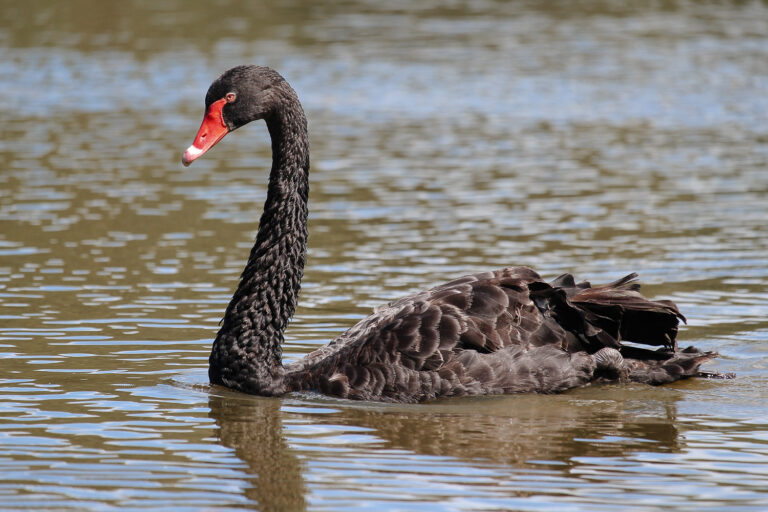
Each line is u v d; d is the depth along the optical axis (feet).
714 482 28.43
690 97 97.14
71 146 79.61
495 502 27.07
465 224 60.13
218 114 36.55
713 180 69.87
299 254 36.68
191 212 62.69
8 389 35.65
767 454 30.45
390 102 96.27
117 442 31.17
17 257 53.01
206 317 44.32
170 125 87.10
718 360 39.04
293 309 36.70
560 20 137.08
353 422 33.06
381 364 34.99
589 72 107.45
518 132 85.30
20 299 46.21
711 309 44.93
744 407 34.47
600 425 32.78
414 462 29.76
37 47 120.37
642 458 30.12
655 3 150.10
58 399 34.81
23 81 104.42
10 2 148.05
